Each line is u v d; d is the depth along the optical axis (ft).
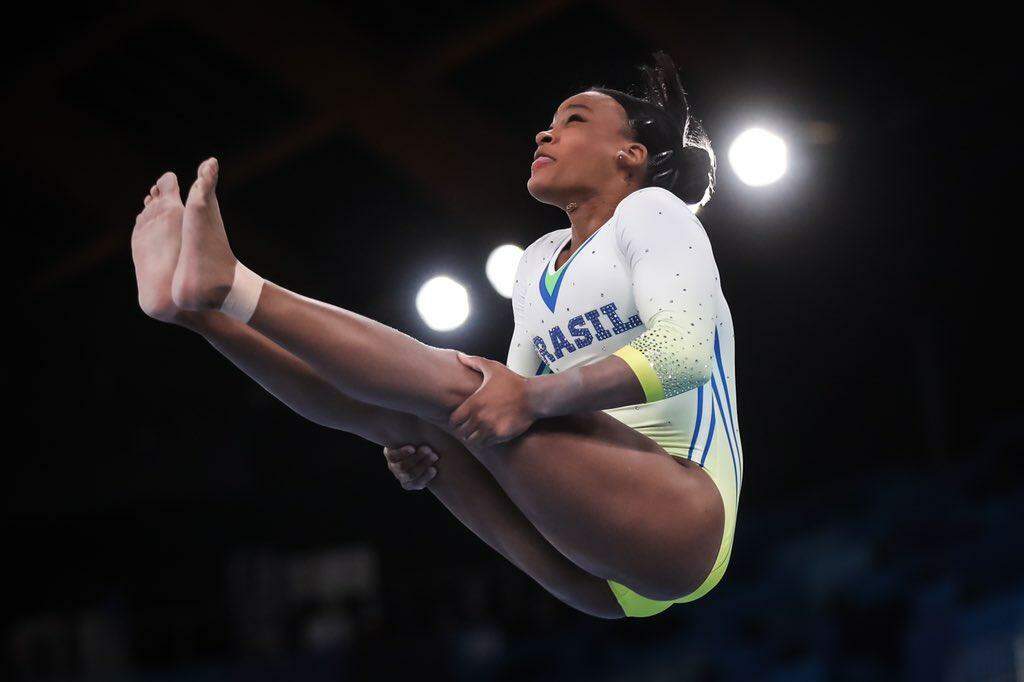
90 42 35.55
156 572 42.65
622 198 9.02
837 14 31.65
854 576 28.48
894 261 36.29
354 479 45.27
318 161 40.93
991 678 23.27
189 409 46.42
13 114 37.83
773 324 39.52
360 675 29.07
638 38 34.53
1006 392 36.83
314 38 35.81
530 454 7.54
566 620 32.96
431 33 35.73
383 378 7.23
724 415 8.74
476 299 40.83
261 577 35.99
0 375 44.32
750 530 34.32
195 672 27.78
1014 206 34.47
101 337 45.85
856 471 39.86
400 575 39.65
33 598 42.34
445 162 38.29
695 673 27.66
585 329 8.68
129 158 39.73
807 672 26.14
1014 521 28.30
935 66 32.68
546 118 38.29
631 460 7.67
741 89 33.19
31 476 44.45
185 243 7.12
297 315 7.15
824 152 33.58
